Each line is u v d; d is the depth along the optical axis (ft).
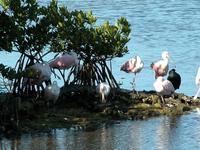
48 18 62.23
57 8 64.28
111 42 64.59
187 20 134.41
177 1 164.55
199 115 60.95
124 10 146.61
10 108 55.11
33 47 61.98
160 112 61.16
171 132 55.26
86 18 65.16
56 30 63.52
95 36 64.13
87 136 53.47
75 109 59.93
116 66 85.97
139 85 75.31
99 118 58.29
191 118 59.88
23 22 61.21
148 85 75.20
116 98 62.95
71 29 64.08
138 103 62.75
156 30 121.60
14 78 57.36
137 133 54.70
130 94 64.28
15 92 60.85
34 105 59.16
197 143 52.19
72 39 64.03
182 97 65.62
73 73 65.51
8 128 53.78
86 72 65.31
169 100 63.87
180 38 112.98
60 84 72.38
